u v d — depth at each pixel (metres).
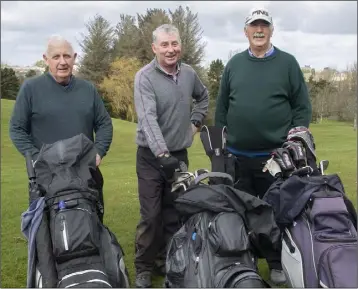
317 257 3.16
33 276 3.07
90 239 2.96
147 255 4.17
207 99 4.52
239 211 3.19
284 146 3.84
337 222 3.25
